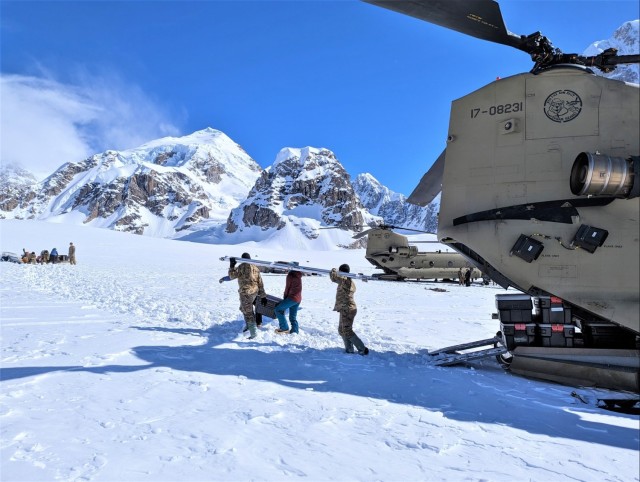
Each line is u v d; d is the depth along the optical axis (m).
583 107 5.29
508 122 5.58
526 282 5.46
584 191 4.78
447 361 6.07
